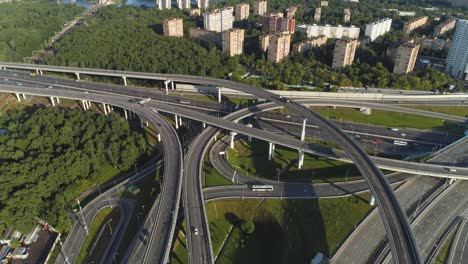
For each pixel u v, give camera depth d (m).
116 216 195.75
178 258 173.88
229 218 198.88
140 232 173.25
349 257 165.75
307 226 186.88
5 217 179.88
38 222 192.62
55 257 173.62
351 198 199.75
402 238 148.38
